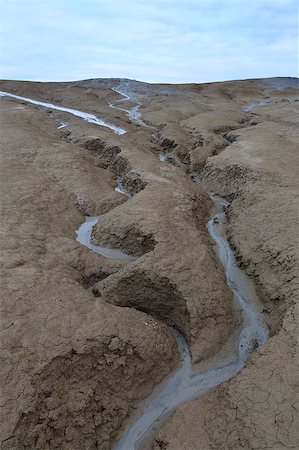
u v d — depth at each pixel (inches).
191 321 319.3
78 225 470.6
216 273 365.4
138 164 605.3
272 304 347.9
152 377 289.6
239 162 588.1
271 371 261.4
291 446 220.4
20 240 374.9
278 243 386.6
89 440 244.1
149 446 251.0
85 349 265.6
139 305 355.3
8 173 532.1
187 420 253.8
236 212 494.6
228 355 313.7
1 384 232.8
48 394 242.5
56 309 289.9
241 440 230.7
